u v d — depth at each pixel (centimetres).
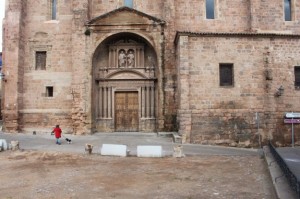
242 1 3064
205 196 1035
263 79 2462
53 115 3005
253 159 1712
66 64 3031
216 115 2412
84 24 2908
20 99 2986
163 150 2009
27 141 2408
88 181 1241
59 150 1992
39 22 3080
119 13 2917
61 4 3084
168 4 2898
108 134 2845
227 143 2403
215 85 2431
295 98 2477
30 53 3064
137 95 3045
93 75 2956
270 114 2442
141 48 3053
